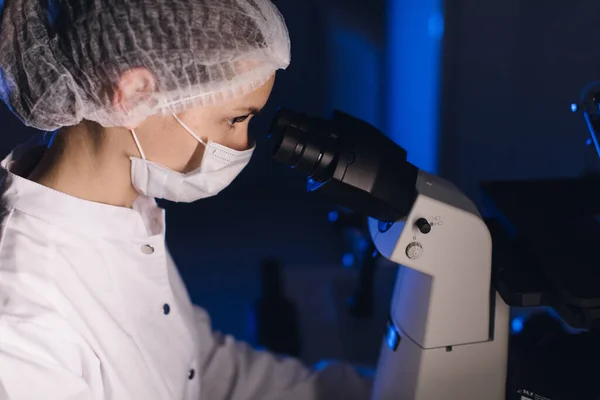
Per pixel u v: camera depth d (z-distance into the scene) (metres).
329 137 0.81
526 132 1.98
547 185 1.06
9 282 0.79
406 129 2.18
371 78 2.19
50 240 0.84
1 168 0.89
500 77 1.95
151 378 0.93
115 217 0.89
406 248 0.82
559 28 1.82
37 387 0.74
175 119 0.82
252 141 0.95
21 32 0.79
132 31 0.76
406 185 0.81
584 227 0.91
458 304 0.86
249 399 1.12
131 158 0.85
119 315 0.90
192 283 2.16
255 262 2.23
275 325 1.48
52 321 0.79
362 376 1.14
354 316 1.50
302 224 2.41
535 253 0.85
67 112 0.81
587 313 0.73
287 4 2.13
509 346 1.03
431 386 0.90
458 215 0.81
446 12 1.94
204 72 0.79
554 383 0.82
